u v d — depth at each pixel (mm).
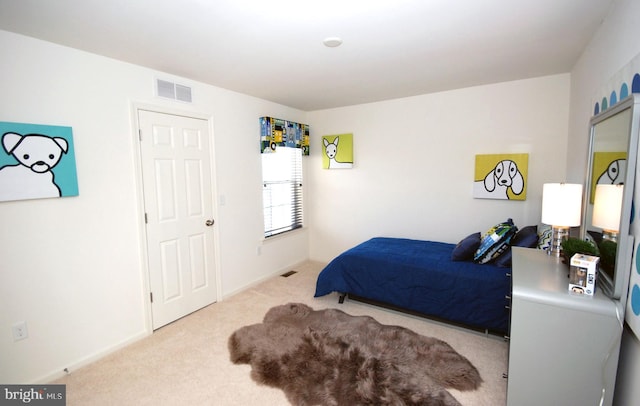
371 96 3621
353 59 2416
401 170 3816
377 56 2361
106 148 2330
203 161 3059
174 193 2818
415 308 2736
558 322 1371
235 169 3412
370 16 1747
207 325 2773
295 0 1568
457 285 2527
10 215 1900
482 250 2658
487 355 2260
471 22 1837
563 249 1731
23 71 1913
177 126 2809
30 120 1948
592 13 1744
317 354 2281
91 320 2301
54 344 2113
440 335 2533
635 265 1234
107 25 1812
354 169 4176
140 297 2596
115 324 2439
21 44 1901
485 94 3225
